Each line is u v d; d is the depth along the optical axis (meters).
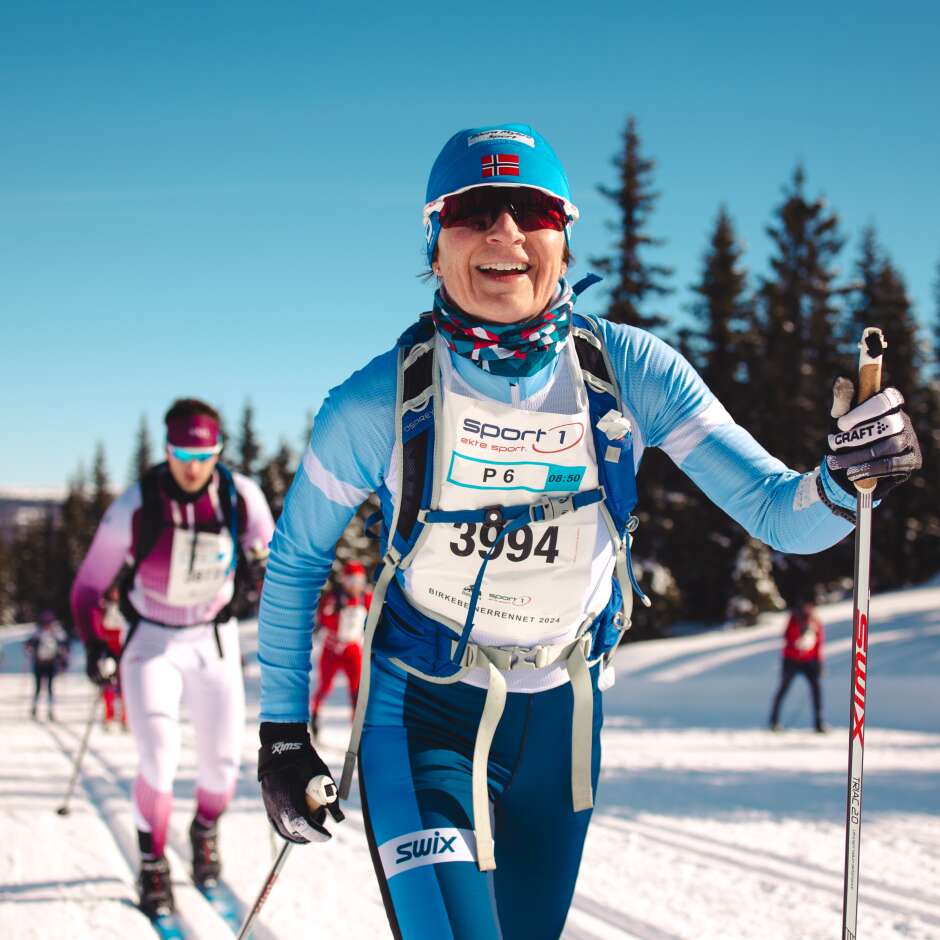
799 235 34.12
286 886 4.23
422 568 1.85
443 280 1.85
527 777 1.93
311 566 1.96
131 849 4.94
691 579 30.45
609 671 2.05
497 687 1.87
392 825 1.78
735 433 1.90
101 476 65.25
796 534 1.75
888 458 1.56
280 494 48.78
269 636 1.98
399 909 1.69
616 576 1.96
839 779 7.29
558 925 1.98
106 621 10.44
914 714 12.76
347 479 1.88
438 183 1.81
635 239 28.12
